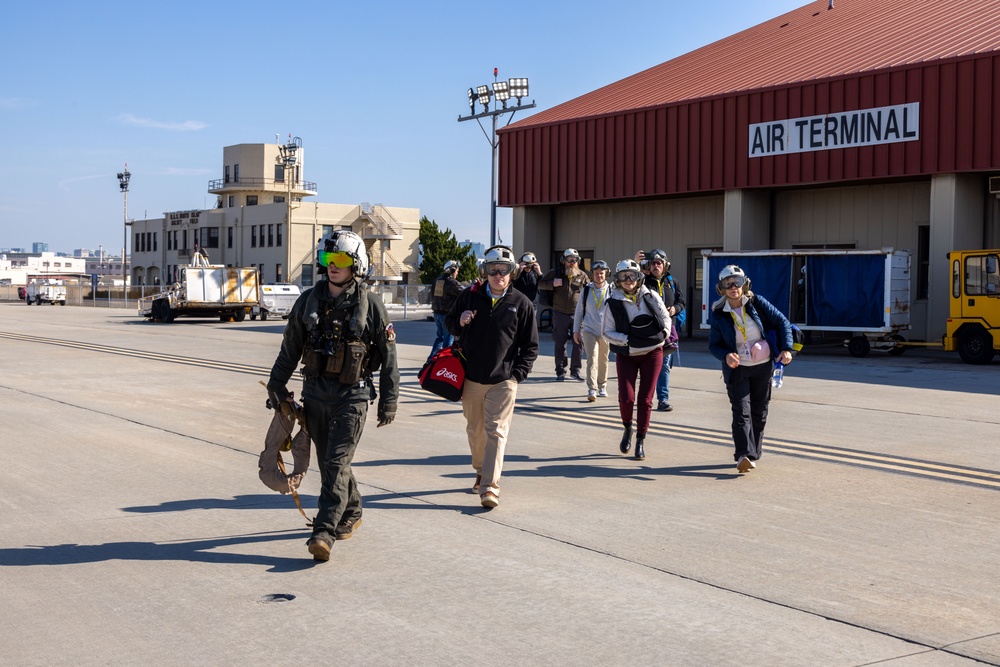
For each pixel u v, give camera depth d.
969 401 13.91
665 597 5.30
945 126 24.50
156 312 39.53
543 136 34.16
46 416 11.92
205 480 8.19
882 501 7.64
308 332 6.04
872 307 23.77
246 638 4.65
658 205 33.03
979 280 21.53
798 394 14.69
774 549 6.25
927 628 4.86
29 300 78.94
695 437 10.68
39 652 4.46
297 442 6.18
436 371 7.35
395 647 4.55
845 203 28.45
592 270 13.25
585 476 8.56
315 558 5.87
